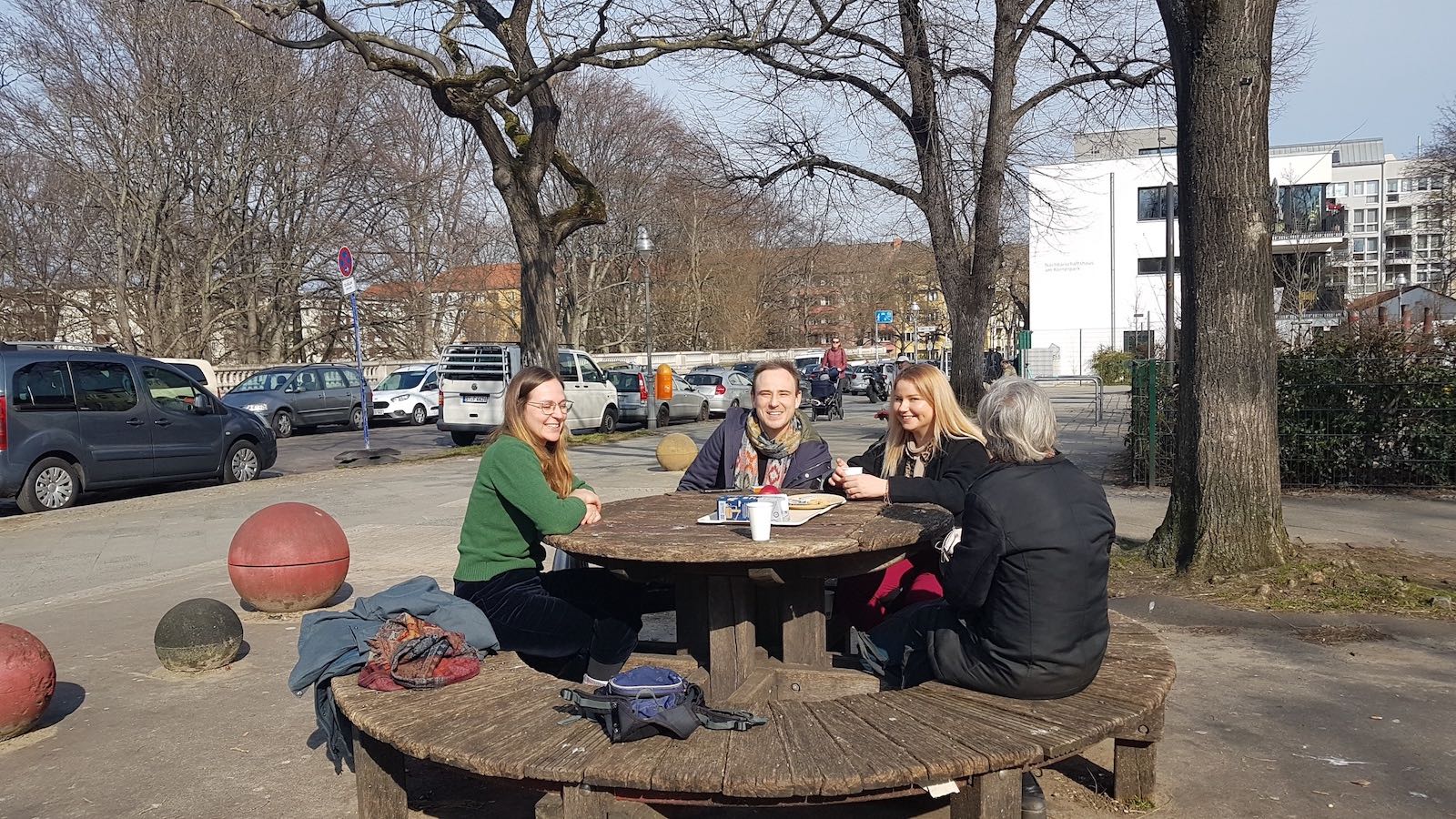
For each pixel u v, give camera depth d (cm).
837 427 2480
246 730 510
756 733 322
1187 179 744
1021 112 1869
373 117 3716
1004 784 309
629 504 518
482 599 449
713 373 3117
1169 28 748
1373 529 931
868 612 514
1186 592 711
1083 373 4853
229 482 1466
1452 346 1172
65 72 2967
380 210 3897
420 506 1241
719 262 5906
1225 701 509
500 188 1845
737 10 1532
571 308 5100
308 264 3794
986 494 349
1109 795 409
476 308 4888
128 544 1030
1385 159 9438
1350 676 541
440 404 2034
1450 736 456
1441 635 607
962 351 1920
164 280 3412
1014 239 2961
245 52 3247
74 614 755
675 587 496
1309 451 1185
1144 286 4769
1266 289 734
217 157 3416
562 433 468
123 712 539
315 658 396
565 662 504
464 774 451
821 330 8581
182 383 1423
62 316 3572
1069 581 342
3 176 3122
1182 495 767
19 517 1191
